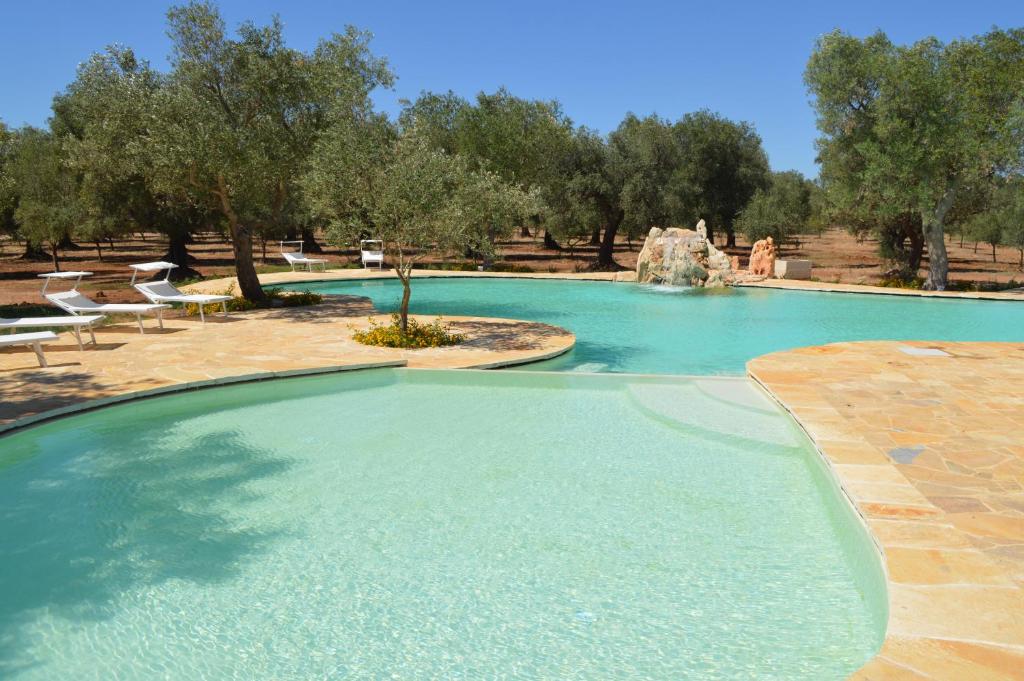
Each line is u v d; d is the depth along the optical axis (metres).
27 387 8.49
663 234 23.45
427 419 8.02
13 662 3.66
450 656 3.70
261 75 14.43
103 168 14.20
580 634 3.91
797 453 6.79
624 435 7.45
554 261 36.59
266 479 6.25
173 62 14.46
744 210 37.38
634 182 31.52
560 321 15.58
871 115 22.20
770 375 9.02
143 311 12.38
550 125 31.23
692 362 11.21
